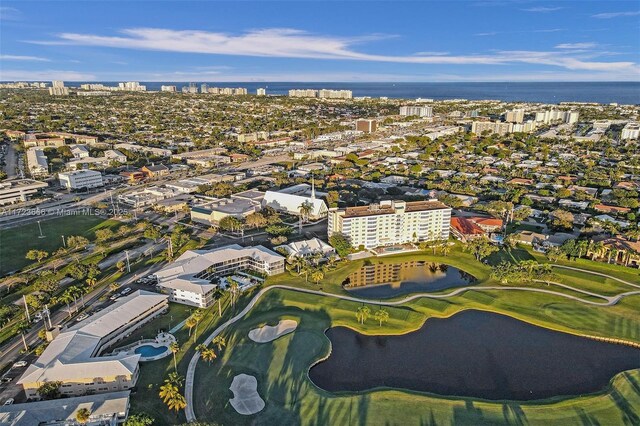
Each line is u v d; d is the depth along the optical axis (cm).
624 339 17225
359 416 13125
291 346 16412
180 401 12656
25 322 16600
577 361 16025
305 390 14175
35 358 15525
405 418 13062
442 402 13700
